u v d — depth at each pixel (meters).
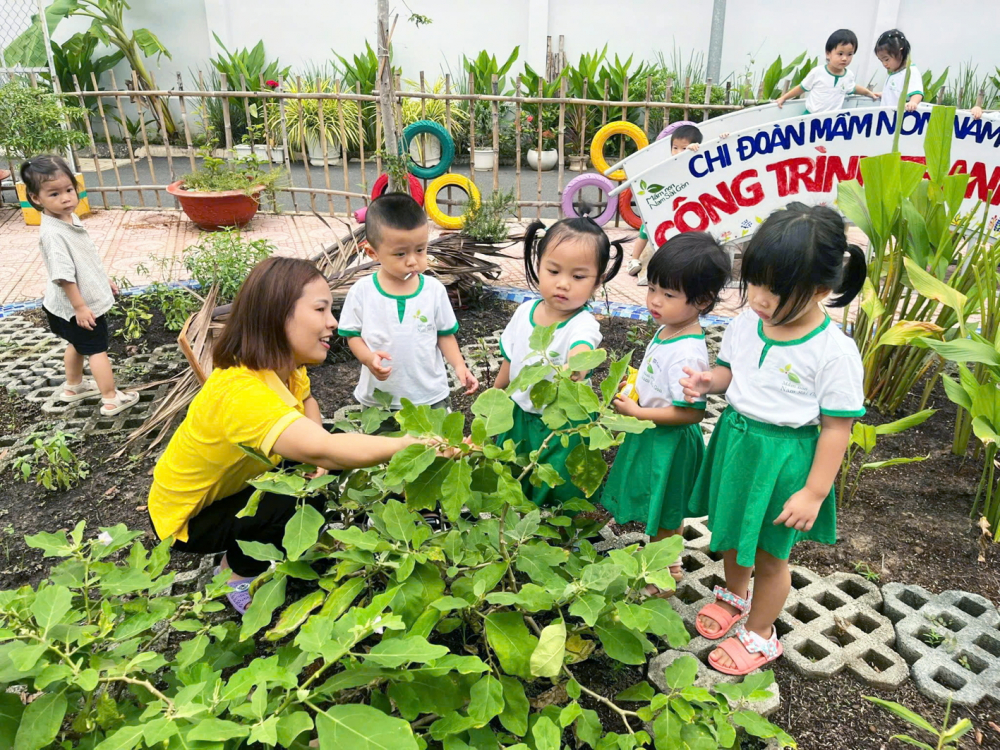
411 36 11.57
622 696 1.77
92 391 3.74
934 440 3.30
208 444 2.07
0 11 10.09
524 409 2.47
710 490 2.14
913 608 2.37
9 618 1.59
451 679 1.67
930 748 1.63
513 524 2.06
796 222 1.74
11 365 4.04
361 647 1.86
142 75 11.24
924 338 2.57
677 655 2.11
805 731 1.93
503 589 2.02
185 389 3.38
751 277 1.81
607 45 11.23
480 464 1.93
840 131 4.21
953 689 2.06
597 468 1.96
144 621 1.64
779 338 1.92
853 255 1.88
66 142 7.30
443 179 6.43
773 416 1.93
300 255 6.33
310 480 1.96
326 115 10.76
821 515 2.06
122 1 10.97
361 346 2.73
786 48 11.10
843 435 1.87
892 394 3.53
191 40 11.54
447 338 2.93
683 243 2.09
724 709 1.67
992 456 2.61
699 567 2.52
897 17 10.56
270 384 2.11
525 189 9.51
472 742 1.62
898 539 2.67
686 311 2.13
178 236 6.94
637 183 4.48
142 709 1.65
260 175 7.46
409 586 1.72
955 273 3.21
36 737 1.41
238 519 2.23
